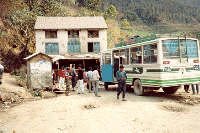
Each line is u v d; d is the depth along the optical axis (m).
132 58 10.23
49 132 4.73
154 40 8.44
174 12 164.88
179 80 8.36
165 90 10.38
